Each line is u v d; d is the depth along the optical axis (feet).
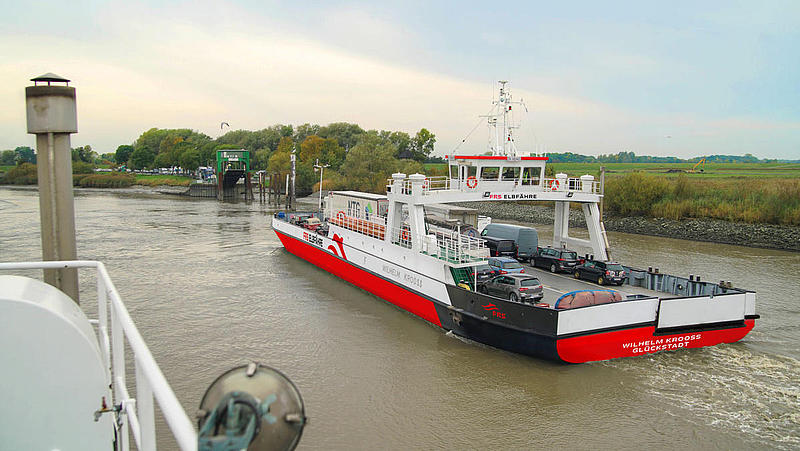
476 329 69.36
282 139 485.15
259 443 8.75
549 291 81.00
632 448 47.60
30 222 184.24
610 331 61.31
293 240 130.72
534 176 88.79
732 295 66.74
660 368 62.03
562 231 99.71
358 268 98.22
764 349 68.28
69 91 28.07
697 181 229.25
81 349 15.20
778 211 176.86
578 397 56.08
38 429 15.37
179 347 69.31
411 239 81.56
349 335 74.43
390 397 56.54
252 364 9.80
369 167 329.52
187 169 528.22
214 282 104.53
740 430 50.08
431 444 48.14
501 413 53.26
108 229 179.01
